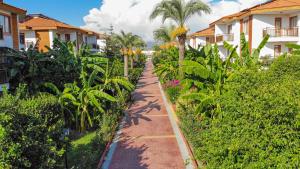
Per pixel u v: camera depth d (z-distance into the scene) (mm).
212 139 7363
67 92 14344
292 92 6227
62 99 13477
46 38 32844
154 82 34375
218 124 7449
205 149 8062
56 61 16828
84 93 14289
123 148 11430
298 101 5691
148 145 11734
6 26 19234
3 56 16375
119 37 31125
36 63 16188
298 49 15125
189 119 12570
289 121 5543
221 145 6629
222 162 6555
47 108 8320
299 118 5379
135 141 12281
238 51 31906
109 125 13445
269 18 28219
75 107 14484
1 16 18594
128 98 20969
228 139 6602
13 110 5637
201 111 11930
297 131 5488
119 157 10461
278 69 10305
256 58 12617
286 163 5391
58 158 6773
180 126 13609
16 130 5379
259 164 5582
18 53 16156
